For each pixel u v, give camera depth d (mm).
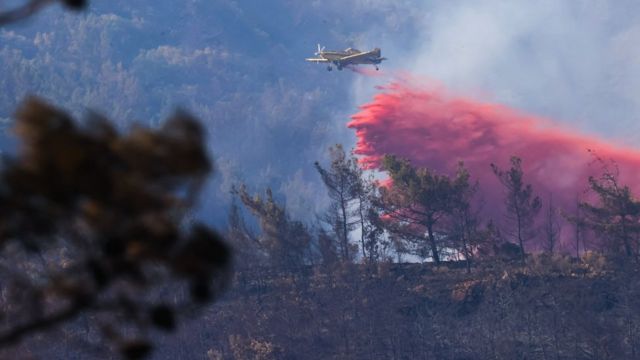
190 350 159500
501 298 176875
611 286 178125
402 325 170250
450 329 174375
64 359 86000
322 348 164875
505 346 162625
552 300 175500
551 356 162500
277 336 166125
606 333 160875
